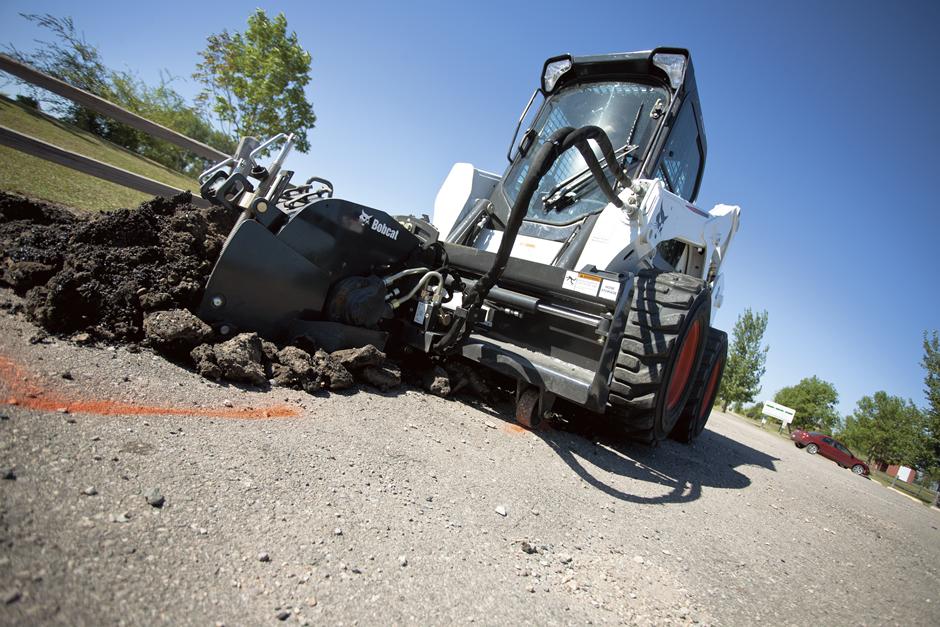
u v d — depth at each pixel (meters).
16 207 3.30
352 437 2.47
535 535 2.11
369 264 3.55
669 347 3.13
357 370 3.26
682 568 2.22
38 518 1.27
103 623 1.06
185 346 2.64
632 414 3.45
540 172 2.82
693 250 4.88
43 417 1.73
